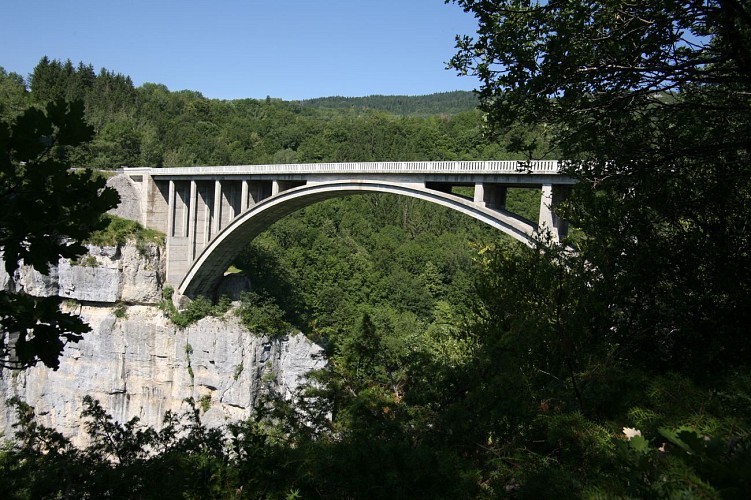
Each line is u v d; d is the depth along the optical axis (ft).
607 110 27.14
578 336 24.91
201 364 135.74
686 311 26.50
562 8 24.90
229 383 133.18
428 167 81.66
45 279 135.74
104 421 33.09
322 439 27.12
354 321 174.50
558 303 25.84
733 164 26.73
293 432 30.89
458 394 27.45
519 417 20.56
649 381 18.31
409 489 18.67
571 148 30.19
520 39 25.39
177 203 140.87
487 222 74.74
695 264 26.99
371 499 19.31
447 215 274.77
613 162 28.43
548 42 24.23
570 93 26.43
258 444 26.35
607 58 25.61
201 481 24.18
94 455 28.25
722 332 25.16
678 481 10.96
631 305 28.45
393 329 173.99
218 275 143.64
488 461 19.19
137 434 32.83
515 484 18.38
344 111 642.22
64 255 13.47
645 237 28.76
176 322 137.59
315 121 403.75
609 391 18.89
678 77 24.67
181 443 30.89
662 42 24.26
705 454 10.39
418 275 225.15
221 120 374.84
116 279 137.59
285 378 137.80
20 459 27.61
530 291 32.22
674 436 11.16
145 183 143.95
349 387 32.45
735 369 21.43
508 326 31.68
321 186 99.50
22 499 24.25
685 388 16.52
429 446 21.06
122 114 277.85
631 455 12.58
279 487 22.89
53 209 12.80
